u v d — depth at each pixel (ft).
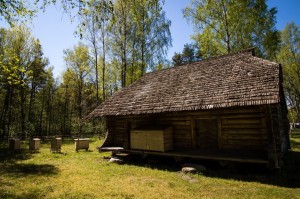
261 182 25.79
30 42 101.04
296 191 22.33
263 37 68.28
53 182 27.99
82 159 45.34
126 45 87.10
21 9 36.70
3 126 109.91
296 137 90.84
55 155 51.19
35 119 146.30
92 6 24.34
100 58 105.91
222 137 33.37
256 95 28.07
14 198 21.90
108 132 47.80
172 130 38.70
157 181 27.37
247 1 65.77
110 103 48.32
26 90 121.29
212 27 71.87
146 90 45.37
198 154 32.48
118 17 82.07
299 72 112.47
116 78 101.76
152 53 87.51
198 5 72.59
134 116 43.39
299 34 110.93
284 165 33.91
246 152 30.73
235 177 28.09
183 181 27.07
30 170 35.19
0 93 110.52
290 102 145.28
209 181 26.55
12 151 59.11
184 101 35.12
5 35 94.53
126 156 43.70
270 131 27.14
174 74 45.44
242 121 31.65
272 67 31.07
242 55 38.47
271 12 67.77
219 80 35.24
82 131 121.90
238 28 68.08
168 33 86.43
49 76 142.51
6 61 62.03
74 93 143.13
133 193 22.93
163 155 38.47
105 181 27.94
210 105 31.12
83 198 21.74
